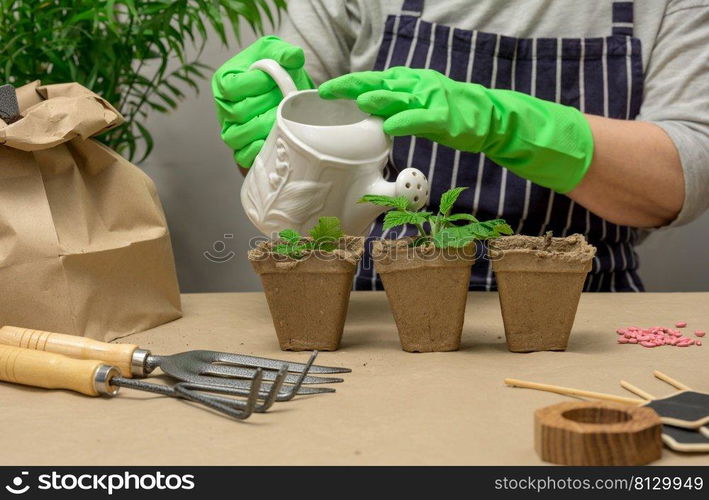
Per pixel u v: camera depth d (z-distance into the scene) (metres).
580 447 0.51
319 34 1.41
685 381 0.71
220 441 0.58
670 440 0.54
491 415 0.62
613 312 1.01
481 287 1.30
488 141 1.05
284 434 0.59
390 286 0.82
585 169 1.10
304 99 0.94
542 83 1.33
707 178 1.20
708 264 2.02
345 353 0.84
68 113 0.89
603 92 1.32
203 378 0.71
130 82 1.72
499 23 1.34
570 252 0.81
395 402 0.66
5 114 0.88
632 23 1.31
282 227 0.89
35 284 0.86
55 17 1.61
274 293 0.84
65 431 0.61
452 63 1.33
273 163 0.87
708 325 0.93
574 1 1.32
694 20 1.29
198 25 1.65
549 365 0.77
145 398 0.70
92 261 0.89
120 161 0.97
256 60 1.12
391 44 1.35
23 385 0.74
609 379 0.71
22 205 0.87
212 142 2.11
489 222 0.82
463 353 0.83
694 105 1.25
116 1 1.49
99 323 0.90
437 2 1.36
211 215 2.14
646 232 1.48
